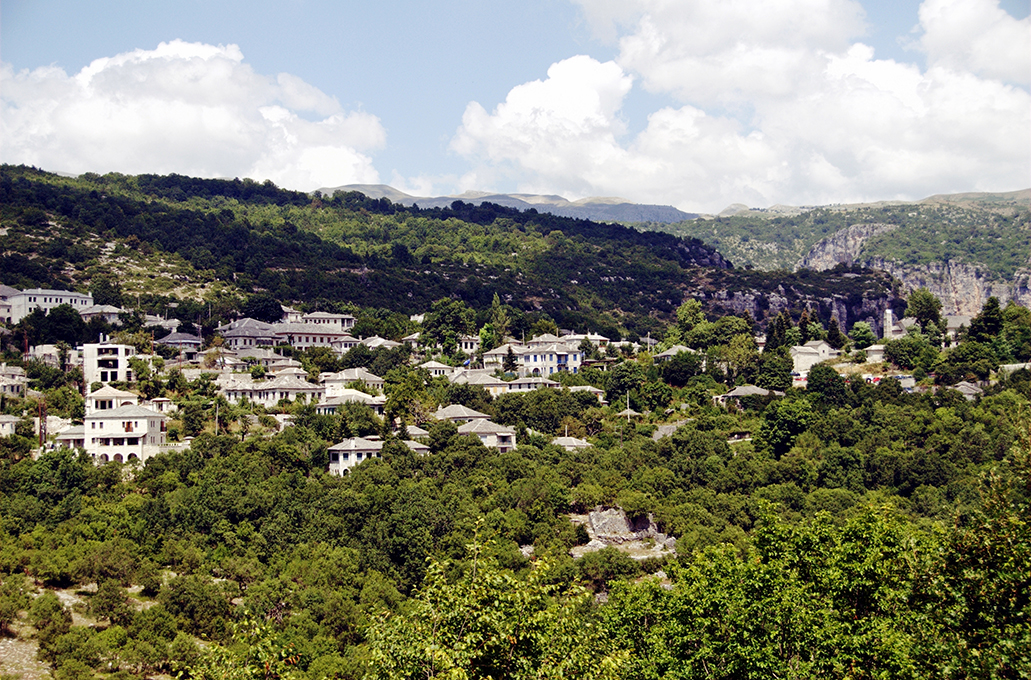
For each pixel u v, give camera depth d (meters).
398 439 194.38
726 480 185.00
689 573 89.44
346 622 121.88
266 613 122.31
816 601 77.25
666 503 175.62
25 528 142.50
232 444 182.12
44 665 107.62
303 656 109.88
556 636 64.75
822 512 93.19
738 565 84.81
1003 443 187.25
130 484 170.38
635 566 149.38
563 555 154.50
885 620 72.75
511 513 163.88
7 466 164.50
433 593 64.38
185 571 137.75
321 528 151.12
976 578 61.44
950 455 190.12
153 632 115.94
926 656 61.94
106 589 121.81
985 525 63.59
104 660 108.94
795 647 73.19
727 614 78.81
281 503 156.75
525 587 63.41
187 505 152.50
